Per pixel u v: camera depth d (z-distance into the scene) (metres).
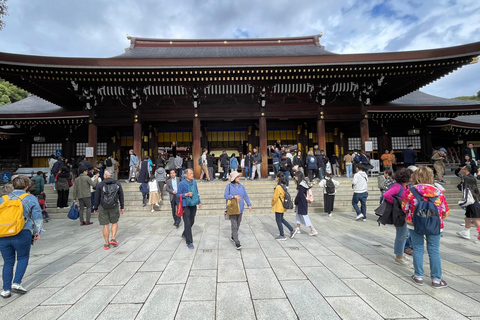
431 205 3.54
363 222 8.26
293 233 6.36
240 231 7.18
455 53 12.17
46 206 10.69
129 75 13.16
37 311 3.08
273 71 13.35
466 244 5.74
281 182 6.29
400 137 19.02
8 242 3.49
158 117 14.95
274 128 19.03
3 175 17.58
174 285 3.72
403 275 4.00
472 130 19.12
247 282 3.79
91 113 14.67
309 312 2.94
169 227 7.95
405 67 13.07
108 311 3.04
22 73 12.50
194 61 12.67
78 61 12.12
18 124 16.52
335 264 4.51
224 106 15.22
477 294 3.35
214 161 15.59
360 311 2.96
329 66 13.03
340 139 19.14
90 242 6.30
